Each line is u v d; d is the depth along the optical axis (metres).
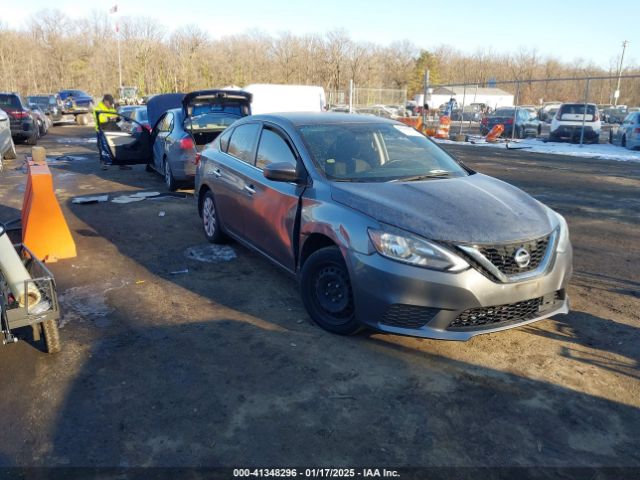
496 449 2.77
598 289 5.05
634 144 18.53
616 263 5.86
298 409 3.08
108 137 10.52
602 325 4.24
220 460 2.67
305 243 4.15
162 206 8.38
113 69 59.47
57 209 5.74
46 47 69.38
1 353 3.69
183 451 2.73
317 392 3.25
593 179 11.93
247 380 3.37
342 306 3.87
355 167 4.36
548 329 4.15
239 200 5.26
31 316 3.39
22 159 13.91
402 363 3.60
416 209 3.62
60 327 4.09
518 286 3.47
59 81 68.31
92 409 3.07
